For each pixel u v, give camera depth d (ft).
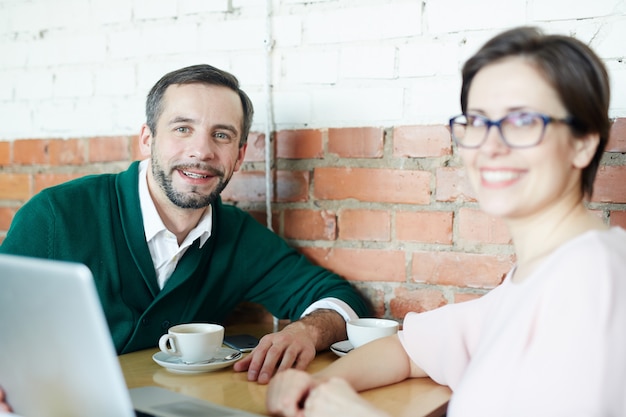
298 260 5.24
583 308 2.42
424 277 5.08
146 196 4.73
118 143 6.17
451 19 4.88
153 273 4.67
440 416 3.34
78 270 2.44
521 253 3.05
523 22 4.66
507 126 2.83
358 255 5.29
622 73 4.43
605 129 2.91
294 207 5.52
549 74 2.77
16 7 6.62
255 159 5.64
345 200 5.32
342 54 5.26
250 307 5.75
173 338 3.85
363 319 4.42
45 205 4.46
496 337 2.68
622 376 2.36
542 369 2.44
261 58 5.55
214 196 4.82
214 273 5.00
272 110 5.55
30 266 2.58
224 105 4.73
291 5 5.41
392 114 5.11
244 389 3.54
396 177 5.13
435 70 4.95
